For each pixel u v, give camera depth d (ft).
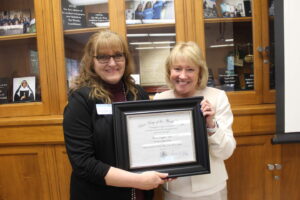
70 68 4.76
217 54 4.75
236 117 4.42
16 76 5.15
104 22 4.71
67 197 4.69
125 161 2.77
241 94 4.62
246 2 4.68
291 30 4.09
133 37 4.72
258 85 4.62
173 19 4.60
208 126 2.93
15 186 4.78
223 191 3.33
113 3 4.53
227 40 4.75
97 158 2.92
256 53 4.56
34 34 4.70
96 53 2.89
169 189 3.33
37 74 4.95
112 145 2.88
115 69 2.98
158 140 2.88
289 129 4.22
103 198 2.95
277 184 4.64
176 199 3.27
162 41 4.75
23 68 5.14
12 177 4.76
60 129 4.48
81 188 2.97
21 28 4.93
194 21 4.49
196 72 3.16
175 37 4.61
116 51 2.93
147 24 4.60
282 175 4.64
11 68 5.18
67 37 4.75
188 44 3.20
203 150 2.86
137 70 4.78
